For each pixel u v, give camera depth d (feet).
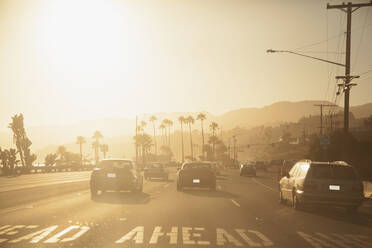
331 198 52.80
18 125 245.04
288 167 135.33
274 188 102.27
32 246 30.63
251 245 31.94
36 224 40.93
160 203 61.93
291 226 41.78
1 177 174.29
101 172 73.97
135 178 75.61
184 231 37.60
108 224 41.22
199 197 73.10
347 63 97.66
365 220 47.57
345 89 98.89
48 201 64.13
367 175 134.21
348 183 53.21
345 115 99.60
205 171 87.20
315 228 40.83
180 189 88.99
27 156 246.68
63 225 40.45
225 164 390.01
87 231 37.14
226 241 33.30
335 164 54.44
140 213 49.93
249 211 53.72
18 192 60.03
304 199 53.36
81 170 297.94
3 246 30.55
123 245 31.27
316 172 54.03
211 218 46.44
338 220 47.09
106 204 59.88
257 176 182.70
